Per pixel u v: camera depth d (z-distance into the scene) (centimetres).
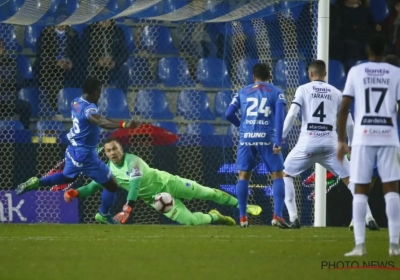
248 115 3531
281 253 2492
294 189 3841
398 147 2361
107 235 3195
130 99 5212
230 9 4403
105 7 4388
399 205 2378
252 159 3588
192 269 2091
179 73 5372
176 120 5216
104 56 5094
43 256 2403
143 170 3962
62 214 4178
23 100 4919
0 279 1902
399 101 2353
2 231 3419
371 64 2366
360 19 5641
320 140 3400
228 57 5272
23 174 4206
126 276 1955
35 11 4438
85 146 3769
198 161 4269
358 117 2366
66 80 5059
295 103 3403
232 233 3306
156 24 5441
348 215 4103
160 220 4191
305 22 4638
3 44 5234
